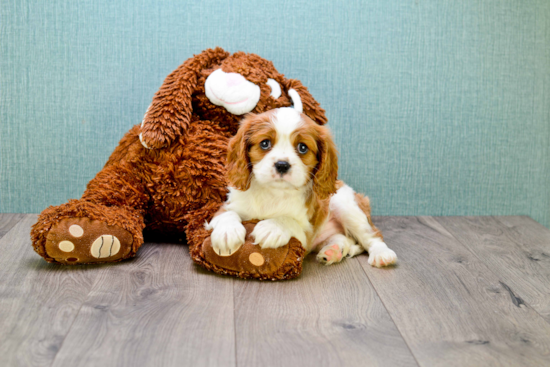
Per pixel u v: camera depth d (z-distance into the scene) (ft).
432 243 6.31
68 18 6.65
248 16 6.86
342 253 5.57
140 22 6.74
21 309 4.12
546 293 4.85
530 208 7.68
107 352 3.54
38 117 6.84
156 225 5.83
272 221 4.95
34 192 7.02
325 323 4.09
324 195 5.04
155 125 5.47
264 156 4.82
